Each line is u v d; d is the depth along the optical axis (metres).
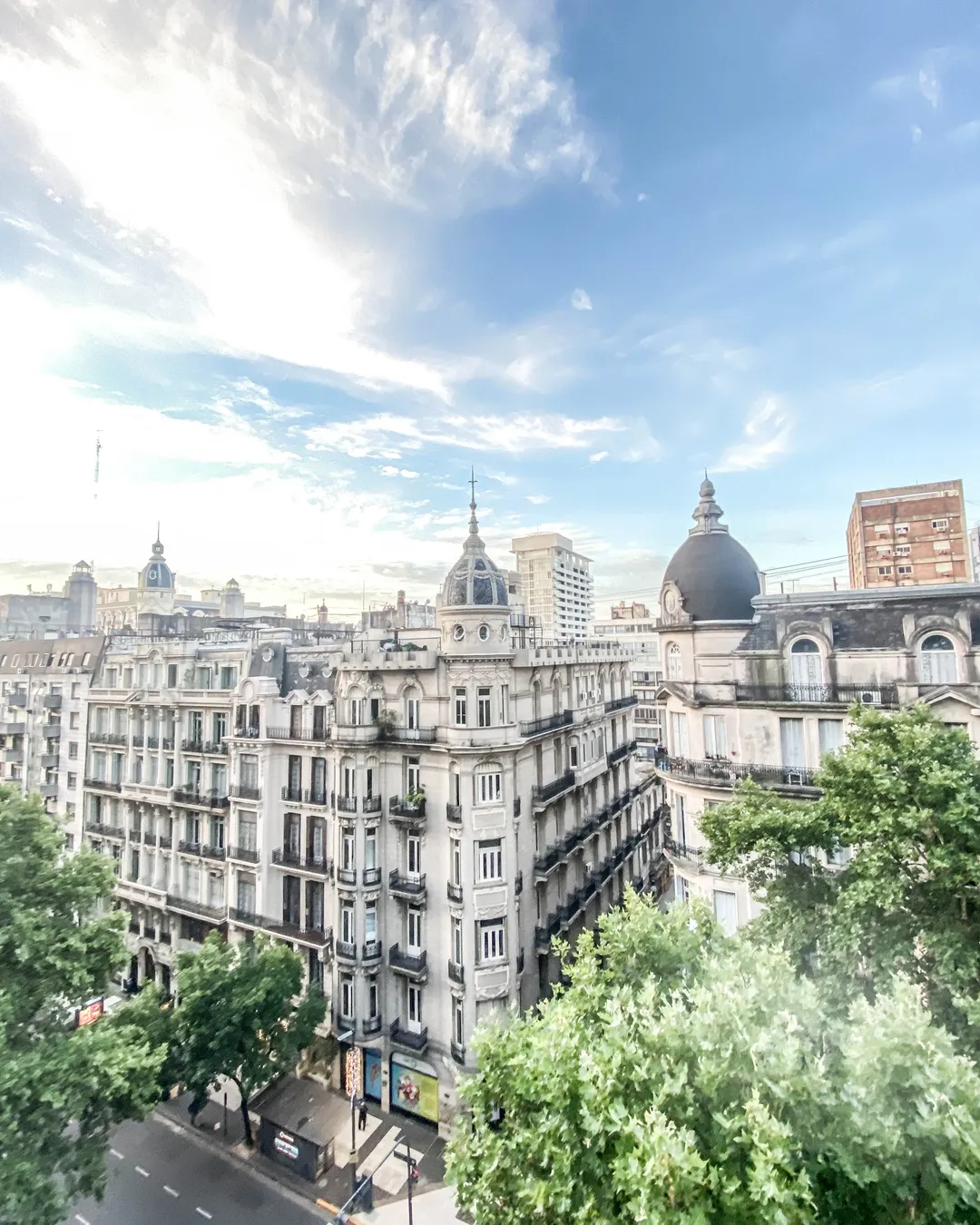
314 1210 28.64
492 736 33.06
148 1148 32.44
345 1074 35.41
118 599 110.44
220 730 43.41
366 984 34.09
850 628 28.00
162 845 45.41
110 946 24.97
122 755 49.56
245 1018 30.28
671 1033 13.63
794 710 28.03
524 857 35.59
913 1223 11.45
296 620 62.50
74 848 51.31
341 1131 32.78
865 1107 11.80
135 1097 22.55
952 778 16.58
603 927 20.14
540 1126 14.10
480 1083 16.67
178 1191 29.69
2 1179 18.19
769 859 20.53
